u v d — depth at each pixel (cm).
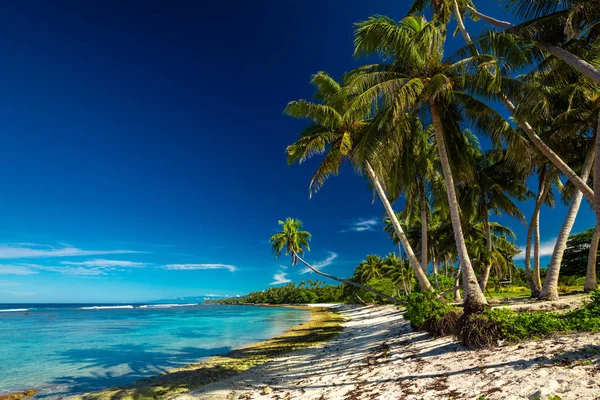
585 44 1211
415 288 3052
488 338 898
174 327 3575
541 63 1354
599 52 1277
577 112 1562
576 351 648
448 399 596
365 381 870
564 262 3525
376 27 1181
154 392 1123
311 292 11475
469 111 1323
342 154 1720
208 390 1080
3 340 2570
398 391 714
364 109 1341
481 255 2736
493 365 715
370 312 4028
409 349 1160
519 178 2311
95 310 9262
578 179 1212
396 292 5131
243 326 3525
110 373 1453
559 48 1112
